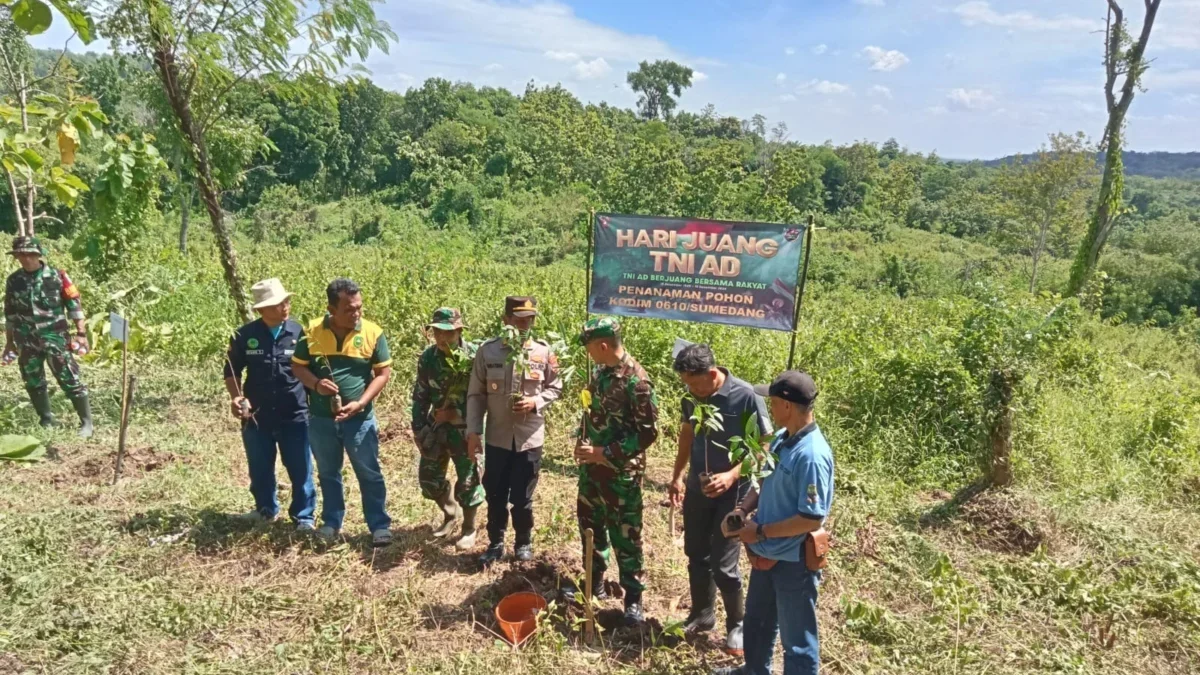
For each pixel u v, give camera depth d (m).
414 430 4.68
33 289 6.02
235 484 5.52
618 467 3.79
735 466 3.54
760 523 3.18
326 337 4.45
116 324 5.22
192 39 6.05
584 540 3.82
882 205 68.12
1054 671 3.68
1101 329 17.50
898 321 11.08
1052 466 6.71
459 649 3.63
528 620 3.75
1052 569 4.65
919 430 7.23
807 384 3.05
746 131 93.44
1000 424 5.74
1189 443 7.49
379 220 40.94
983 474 5.97
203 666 3.33
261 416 4.69
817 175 66.19
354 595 4.05
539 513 5.38
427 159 57.44
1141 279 39.16
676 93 109.44
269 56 6.61
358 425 4.55
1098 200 15.80
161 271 10.29
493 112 81.44
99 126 2.43
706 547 3.74
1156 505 6.29
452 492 5.06
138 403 7.11
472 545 4.76
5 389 7.20
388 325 9.27
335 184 59.84
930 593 4.38
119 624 3.55
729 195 42.50
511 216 45.53
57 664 3.26
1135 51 14.81
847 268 38.75
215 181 7.40
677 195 42.09
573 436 6.96
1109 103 15.38
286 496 5.39
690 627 3.88
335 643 3.57
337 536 4.72
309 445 4.80
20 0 1.52
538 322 8.45
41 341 6.07
